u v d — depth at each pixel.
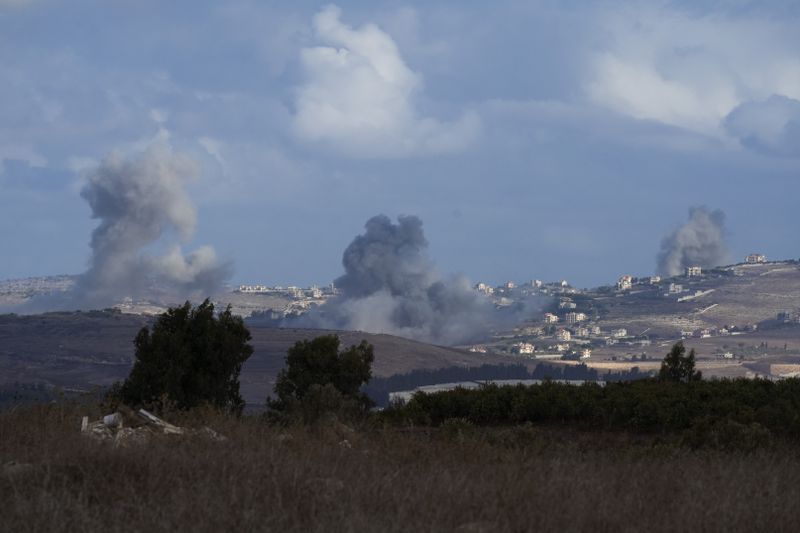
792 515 36.28
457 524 34.09
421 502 35.66
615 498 38.38
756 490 41.31
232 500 33.22
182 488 34.91
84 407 60.56
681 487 43.00
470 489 38.81
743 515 35.78
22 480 36.44
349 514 32.44
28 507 31.48
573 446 77.44
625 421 102.75
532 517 34.03
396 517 32.72
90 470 38.00
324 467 42.56
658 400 102.88
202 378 125.75
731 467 50.19
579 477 43.00
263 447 47.00
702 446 73.38
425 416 108.56
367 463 46.56
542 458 58.28
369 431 70.12
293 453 47.53
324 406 97.38
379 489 37.25
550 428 104.75
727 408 99.62
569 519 34.31
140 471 38.50
